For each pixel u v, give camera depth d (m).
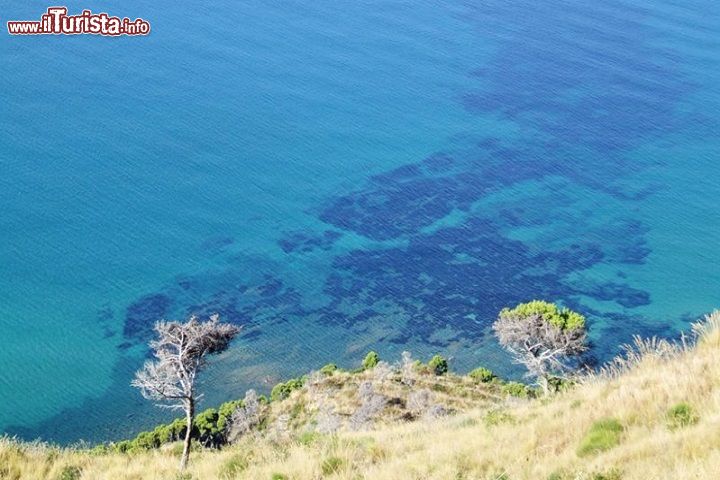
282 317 82.38
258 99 141.75
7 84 141.38
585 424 16.03
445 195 111.06
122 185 113.06
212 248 97.62
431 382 59.06
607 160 123.56
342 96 144.50
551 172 119.25
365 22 177.25
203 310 84.19
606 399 17.25
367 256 95.06
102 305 84.81
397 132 131.12
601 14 184.62
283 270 92.06
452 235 100.31
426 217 104.75
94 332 79.81
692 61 160.50
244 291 88.00
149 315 83.25
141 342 78.19
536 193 112.75
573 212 108.19
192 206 108.06
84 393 69.50
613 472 12.13
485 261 94.75
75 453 21.20
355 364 74.31
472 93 146.25
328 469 16.11
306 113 137.75
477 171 118.88
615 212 108.94
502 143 128.25
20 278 89.06
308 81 149.38
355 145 127.00
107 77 147.50
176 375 26.52
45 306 83.81
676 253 100.12
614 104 142.50
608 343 80.62
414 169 119.25
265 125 132.88
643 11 186.00
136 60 154.75
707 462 11.35
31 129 126.94
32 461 19.03
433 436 19.23
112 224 102.44
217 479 17.33
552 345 51.56
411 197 110.31
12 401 67.81
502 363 74.06
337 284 88.88
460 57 160.88
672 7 188.50
